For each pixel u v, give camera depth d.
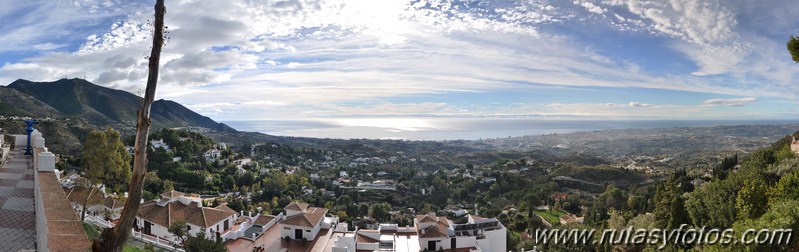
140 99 6.82
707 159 147.75
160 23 6.80
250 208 57.09
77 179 34.22
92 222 27.77
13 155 23.92
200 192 70.19
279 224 36.91
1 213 11.33
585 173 124.94
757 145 179.50
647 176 121.75
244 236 33.81
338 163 153.25
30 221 10.84
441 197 102.19
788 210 18.94
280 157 143.88
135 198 6.76
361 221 64.69
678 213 30.05
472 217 41.12
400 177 126.94
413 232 37.88
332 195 88.06
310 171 124.44
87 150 24.72
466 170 145.75
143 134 6.78
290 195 78.94
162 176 71.50
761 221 18.27
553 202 87.56
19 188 14.49
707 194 32.16
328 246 31.73
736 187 31.50
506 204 92.19
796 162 37.44
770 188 26.81
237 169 90.06
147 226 33.06
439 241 33.81
